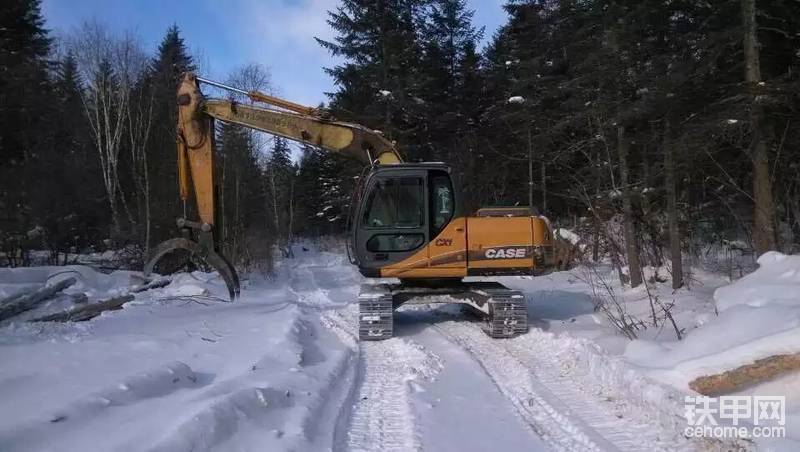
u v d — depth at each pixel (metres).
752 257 15.16
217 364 7.18
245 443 4.57
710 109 12.03
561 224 23.88
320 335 10.01
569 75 19.64
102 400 4.96
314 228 52.47
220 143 27.44
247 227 29.16
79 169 26.66
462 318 11.70
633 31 13.89
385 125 24.80
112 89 29.64
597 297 13.37
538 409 5.85
